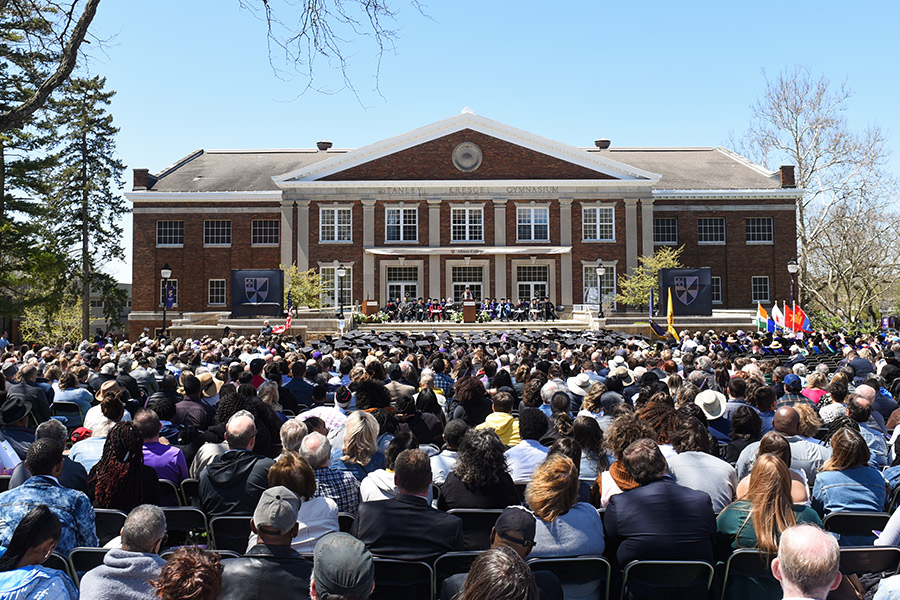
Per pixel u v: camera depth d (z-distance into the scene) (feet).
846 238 190.70
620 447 22.02
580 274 170.60
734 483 21.44
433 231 169.48
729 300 181.57
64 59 39.65
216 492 22.04
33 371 37.76
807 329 110.63
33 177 149.59
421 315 154.20
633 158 209.46
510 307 155.53
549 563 17.16
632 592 17.52
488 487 20.86
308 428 27.12
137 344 83.10
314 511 19.56
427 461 18.71
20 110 39.24
